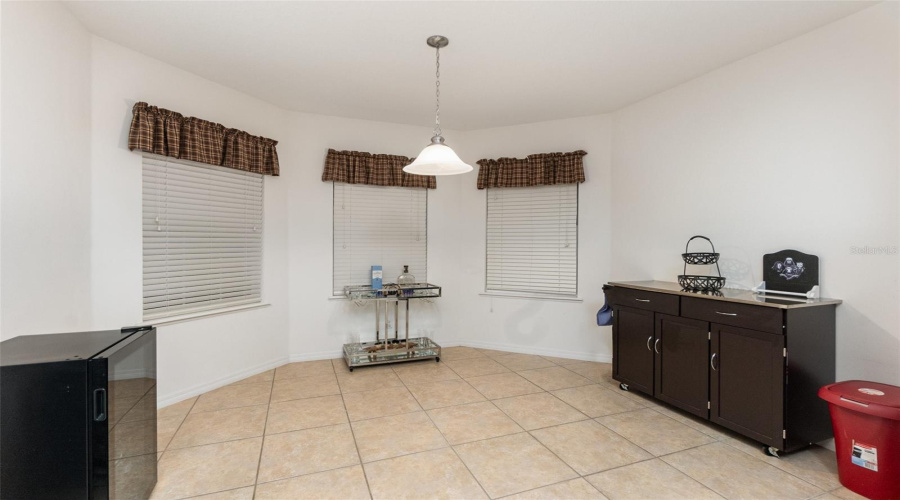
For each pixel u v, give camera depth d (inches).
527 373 142.5
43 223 80.0
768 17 89.0
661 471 80.6
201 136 116.4
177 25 92.7
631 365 122.1
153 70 108.6
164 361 111.4
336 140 158.6
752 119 107.2
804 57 96.0
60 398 53.6
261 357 141.4
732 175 112.2
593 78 122.7
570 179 155.7
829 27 91.4
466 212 178.7
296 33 96.5
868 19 84.8
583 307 159.0
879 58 83.3
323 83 126.6
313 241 155.7
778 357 83.4
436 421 103.3
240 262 134.6
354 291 148.9
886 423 69.4
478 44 101.6
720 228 115.3
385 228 168.1
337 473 79.4
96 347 60.7
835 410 76.9
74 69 89.0
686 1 83.0
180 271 116.9
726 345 94.1
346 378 135.9
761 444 91.9
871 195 84.8
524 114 156.4
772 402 84.6
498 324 174.1
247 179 135.9
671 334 108.6
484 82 125.9
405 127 170.1
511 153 170.4
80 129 91.2
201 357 121.3
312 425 100.6
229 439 93.1
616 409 111.6
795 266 96.6
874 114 84.3
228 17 89.4
